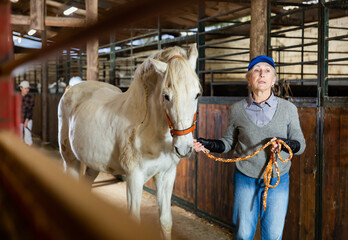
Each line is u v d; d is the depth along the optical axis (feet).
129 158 6.86
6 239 1.56
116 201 12.63
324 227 7.43
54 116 26.11
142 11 0.89
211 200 10.98
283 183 5.82
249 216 6.01
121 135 7.04
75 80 15.69
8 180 2.03
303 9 7.91
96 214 0.85
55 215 1.08
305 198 7.89
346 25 19.97
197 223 10.88
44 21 20.12
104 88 9.32
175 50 6.23
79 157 8.59
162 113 6.33
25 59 3.24
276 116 5.75
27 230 1.40
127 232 0.71
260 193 5.96
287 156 5.76
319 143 7.46
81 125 8.22
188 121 5.45
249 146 5.90
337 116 7.03
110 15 1.10
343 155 6.90
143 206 12.44
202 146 6.08
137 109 6.86
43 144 27.43
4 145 3.33
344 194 6.91
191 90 5.40
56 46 1.99
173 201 13.01
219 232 10.08
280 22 20.54
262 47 8.84
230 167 10.08
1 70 5.26
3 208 1.81
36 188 1.48
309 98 7.68
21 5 29.60
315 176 7.59
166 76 5.57
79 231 0.83
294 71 23.16
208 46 11.75
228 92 17.13
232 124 6.24
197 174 11.62
